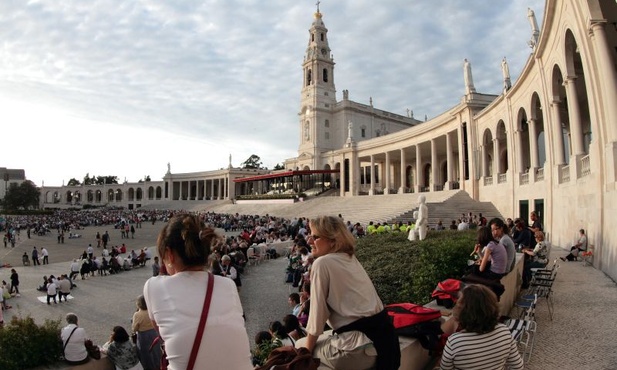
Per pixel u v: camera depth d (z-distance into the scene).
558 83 20.55
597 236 13.85
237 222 46.09
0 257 35.12
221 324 2.27
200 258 2.44
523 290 10.58
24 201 101.06
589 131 25.59
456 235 13.93
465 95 36.59
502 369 3.66
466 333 3.65
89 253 28.44
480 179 34.44
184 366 2.16
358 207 42.84
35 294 19.69
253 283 17.25
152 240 44.41
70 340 7.13
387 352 3.23
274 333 7.06
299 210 52.53
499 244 6.80
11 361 6.60
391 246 13.16
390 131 84.75
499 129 31.72
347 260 3.37
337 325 3.32
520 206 26.70
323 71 79.81
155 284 2.40
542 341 7.35
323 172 64.62
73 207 121.62
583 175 16.75
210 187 108.94
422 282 8.09
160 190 118.25
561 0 16.53
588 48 14.23
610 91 12.99
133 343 8.94
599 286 11.02
